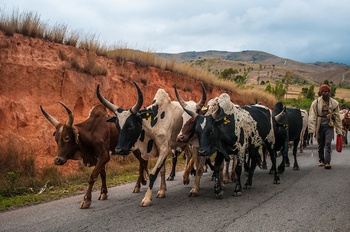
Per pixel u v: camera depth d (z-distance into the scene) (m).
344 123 19.34
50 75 12.83
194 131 8.33
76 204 7.82
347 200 7.54
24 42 13.02
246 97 27.39
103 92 14.62
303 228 5.83
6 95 11.71
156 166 8.06
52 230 6.04
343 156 14.57
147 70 18.25
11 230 6.09
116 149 7.75
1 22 12.60
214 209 7.13
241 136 8.40
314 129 11.62
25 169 10.52
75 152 8.09
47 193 8.95
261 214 6.66
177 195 8.56
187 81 20.95
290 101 46.56
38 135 11.86
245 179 10.45
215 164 8.28
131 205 7.64
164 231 5.83
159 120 8.35
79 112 13.59
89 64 14.41
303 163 13.15
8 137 11.16
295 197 7.92
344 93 116.38
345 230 5.71
